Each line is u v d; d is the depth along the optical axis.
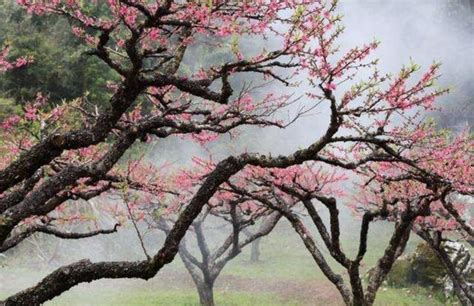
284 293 18.53
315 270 22.09
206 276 15.19
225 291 19.14
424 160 7.18
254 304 16.95
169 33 5.70
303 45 5.02
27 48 25.70
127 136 5.38
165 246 4.92
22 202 4.93
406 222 9.05
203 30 4.94
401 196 8.96
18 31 26.73
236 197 12.34
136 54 4.87
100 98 25.89
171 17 5.34
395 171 9.71
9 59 25.12
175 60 6.00
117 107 5.09
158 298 17.34
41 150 4.87
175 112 5.95
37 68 25.36
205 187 5.18
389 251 9.30
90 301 16.66
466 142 9.15
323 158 5.96
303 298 17.77
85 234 7.22
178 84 5.12
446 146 7.54
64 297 17.14
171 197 15.27
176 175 12.64
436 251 13.51
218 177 5.26
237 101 6.73
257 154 5.55
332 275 9.22
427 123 6.51
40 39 26.23
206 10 4.55
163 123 5.52
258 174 9.91
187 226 5.02
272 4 4.78
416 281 19.20
